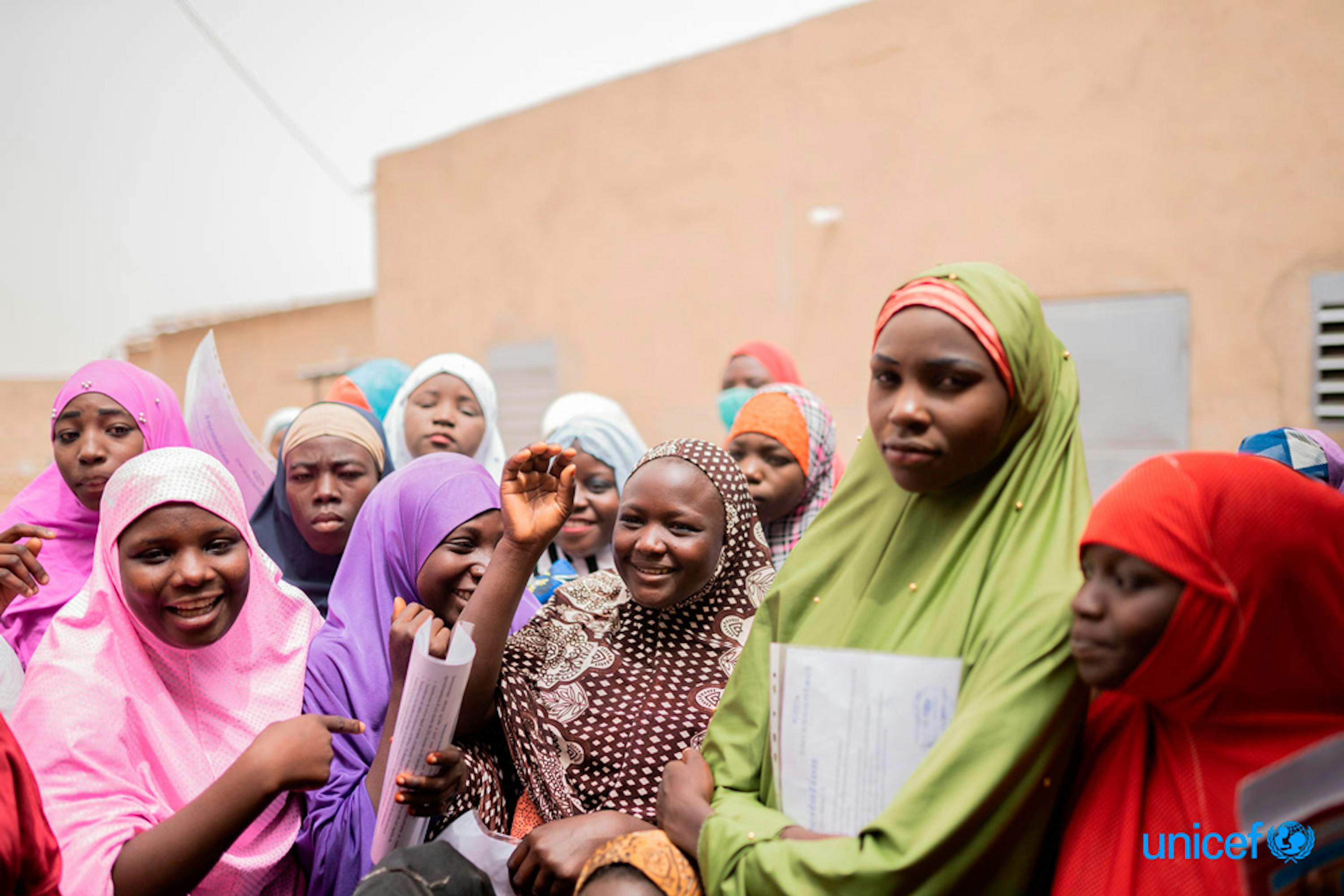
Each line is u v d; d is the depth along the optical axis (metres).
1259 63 5.70
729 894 1.59
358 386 4.64
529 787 2.04
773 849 1.57
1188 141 5.95
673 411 8.74
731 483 2.26
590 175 9.37
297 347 13.12
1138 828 1.46
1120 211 6.20
